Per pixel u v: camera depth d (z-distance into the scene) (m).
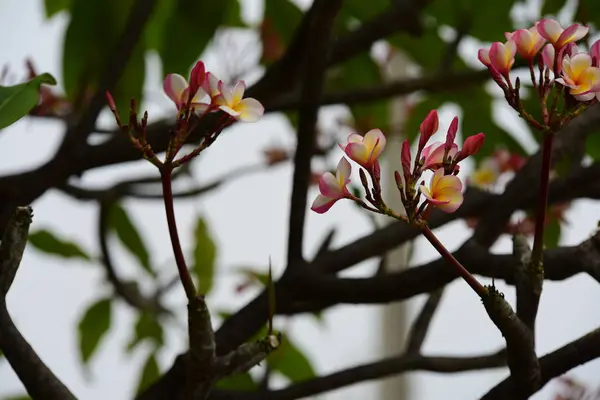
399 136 5.23
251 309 3.20
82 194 4.65
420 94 5.23
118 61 3.43
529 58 2.65
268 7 4.59
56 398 2.71
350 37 3.70
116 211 5.25
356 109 5.11
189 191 4.81
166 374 3.09
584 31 2.63
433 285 3.06
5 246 2.67
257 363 2.67
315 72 3.19
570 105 2.63
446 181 2.60
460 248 3.07
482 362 3.31
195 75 2.60
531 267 2.72
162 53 4.02
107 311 5.33
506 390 2.73
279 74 3.50
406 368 3.29
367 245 3.28
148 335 5.36
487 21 4.21
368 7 4.55
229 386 3.87
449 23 4.29
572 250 2.89
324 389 3.23
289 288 3.19
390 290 3.08
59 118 4.30
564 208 3.83
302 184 3.21
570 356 2.73
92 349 5.36
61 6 4.88
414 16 3.70
